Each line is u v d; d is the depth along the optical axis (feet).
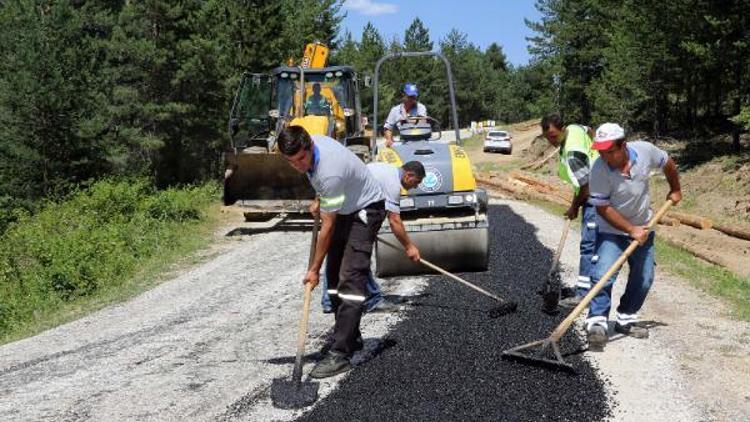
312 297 23.66
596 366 15.84
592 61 122.62
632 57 79.00
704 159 67.46
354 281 15.62
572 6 121.49
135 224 41.75
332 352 15.85
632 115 93.35
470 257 23.57
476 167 105.29
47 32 61.41
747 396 14.34
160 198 46.24
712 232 40.75
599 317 16.87
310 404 14.20
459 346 17.21
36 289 30.07
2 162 58.65
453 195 23.63
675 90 80.84
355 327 15.74
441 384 14.98
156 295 26.08
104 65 69.26
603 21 111.24
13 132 58.23
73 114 59.77
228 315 22.08
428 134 27.09
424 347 17.22
